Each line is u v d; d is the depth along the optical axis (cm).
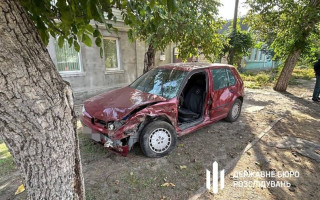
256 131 420
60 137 120
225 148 343
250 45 1195
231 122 465
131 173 265
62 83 116
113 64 830
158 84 360
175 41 527
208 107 377
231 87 432
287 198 230
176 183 250
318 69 661
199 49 654
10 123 99
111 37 784
